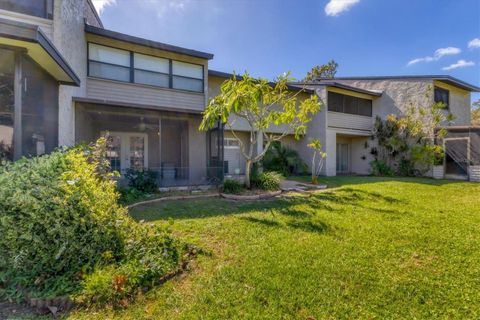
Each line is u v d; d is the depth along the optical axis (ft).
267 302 8.75
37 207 10.12
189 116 35.60
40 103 21.31
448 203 23.85
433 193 29.27
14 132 17.49
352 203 23.65
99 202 12.10
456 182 40.27
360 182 39.19
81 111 30.78
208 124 26.55
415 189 31.94
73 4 27.63
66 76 22.50
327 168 51.34
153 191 28.91
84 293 8.92
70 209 10.71
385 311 8.36
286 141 54.54
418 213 19.93
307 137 53.98
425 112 50.60
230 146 48.91
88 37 32.71
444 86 55.16
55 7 23.82
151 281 9.84
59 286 9.33
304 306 8.59
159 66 37.24
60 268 9.94
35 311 8.62
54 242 10.12
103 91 33.45
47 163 13.64
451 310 8.38
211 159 38.37
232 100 24.73
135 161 42.52
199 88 40.09
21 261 9.69
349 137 61.67
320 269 10.89
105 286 8.98
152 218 18.37
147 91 36.22
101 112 32.22
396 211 20.58
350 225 16.79
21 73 17.57
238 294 9.16
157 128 42.93
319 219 18.16
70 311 8.48
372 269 10.95
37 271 9.76
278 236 14.73
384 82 56.95
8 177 11.34
